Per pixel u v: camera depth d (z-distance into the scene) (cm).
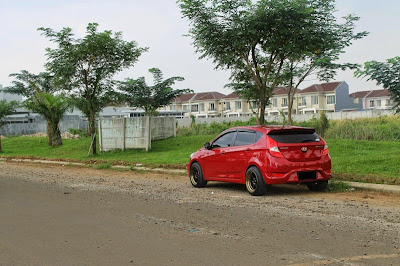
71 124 4844
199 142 2398
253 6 1490
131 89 3938
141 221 763
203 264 519
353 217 740
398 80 1345
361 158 1392
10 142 3412
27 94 5056
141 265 525
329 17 1566
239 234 652
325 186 1036
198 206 889
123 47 2198
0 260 566
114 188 1201
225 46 1575
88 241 642
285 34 1536
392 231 639
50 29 2055
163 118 2712
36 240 658
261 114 1644
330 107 7850
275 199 945
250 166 1016
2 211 902
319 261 511
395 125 2311
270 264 508
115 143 2386
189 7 1492
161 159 1892
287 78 2412
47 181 1406
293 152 975
